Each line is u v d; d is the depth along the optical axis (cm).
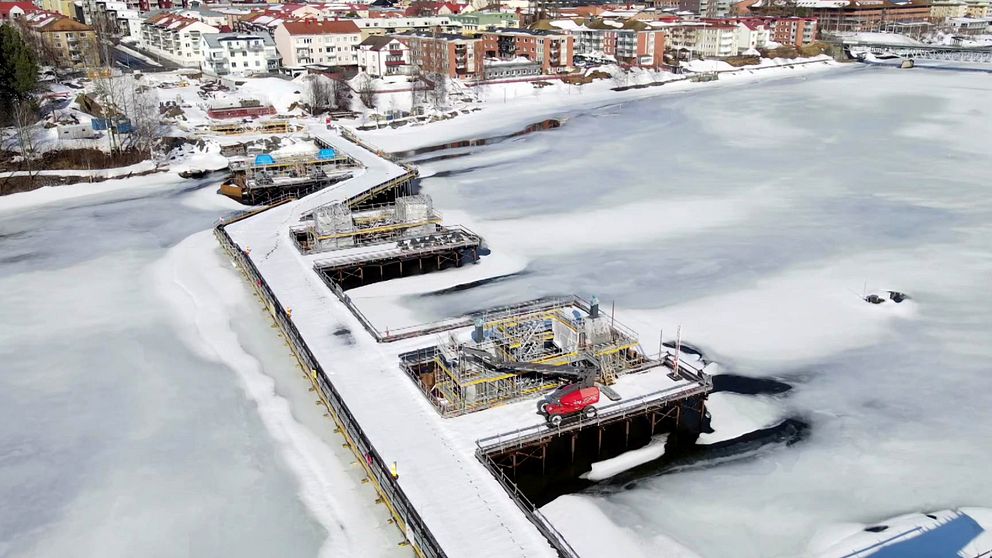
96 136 11600
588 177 10694
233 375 5366
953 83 19600
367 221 7856
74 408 4991
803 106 16325
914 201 9231
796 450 4584
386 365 5028
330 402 4706
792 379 5350
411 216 7744
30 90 11712
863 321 6156
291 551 3725
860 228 8306
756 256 7556
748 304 6481
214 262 7506
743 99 17588
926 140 12631
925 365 5481
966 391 5147
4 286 7050
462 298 6719
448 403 4591
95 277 7250
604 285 6931
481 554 3412
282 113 14538
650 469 4447
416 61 18950
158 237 8462
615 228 8488
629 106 16888
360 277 7069
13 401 5078
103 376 5391
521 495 4100
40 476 4316
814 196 9531
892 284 6825
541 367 4512
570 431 4331
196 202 9819
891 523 3947
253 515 3978
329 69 16538
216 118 13712
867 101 16800
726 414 4969
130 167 11012
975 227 8244
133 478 4278
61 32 17262
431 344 5319
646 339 5859
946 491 4178
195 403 5016
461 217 8956
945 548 3750
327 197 8988
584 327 4916
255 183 9688
